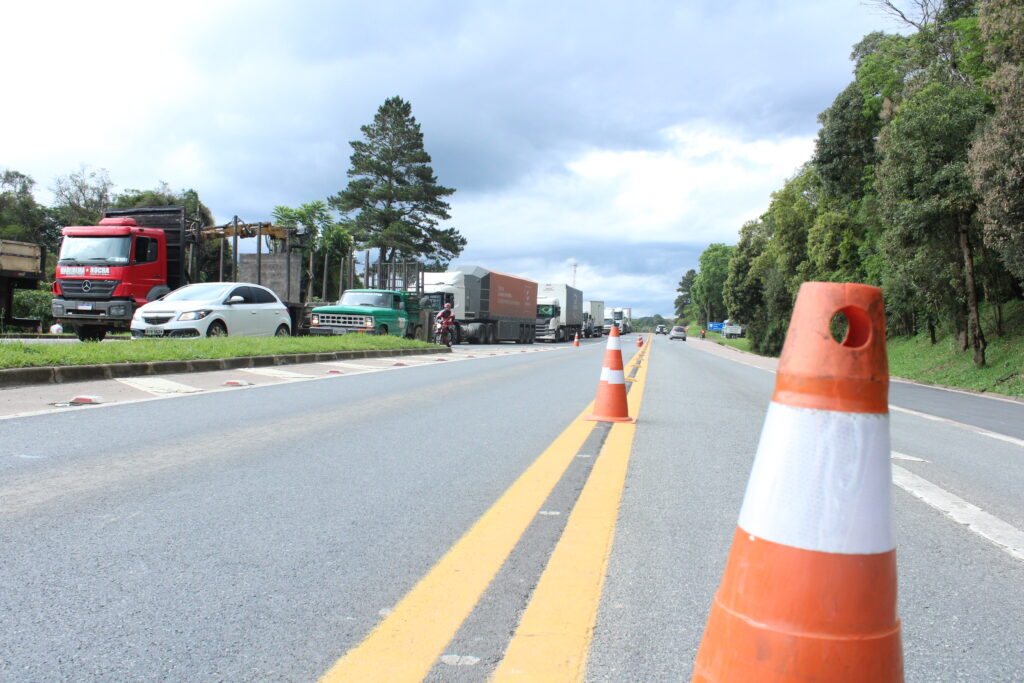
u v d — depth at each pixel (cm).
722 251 12950
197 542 353
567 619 274
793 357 174
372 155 5678
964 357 2375
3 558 323
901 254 2267
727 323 10000
